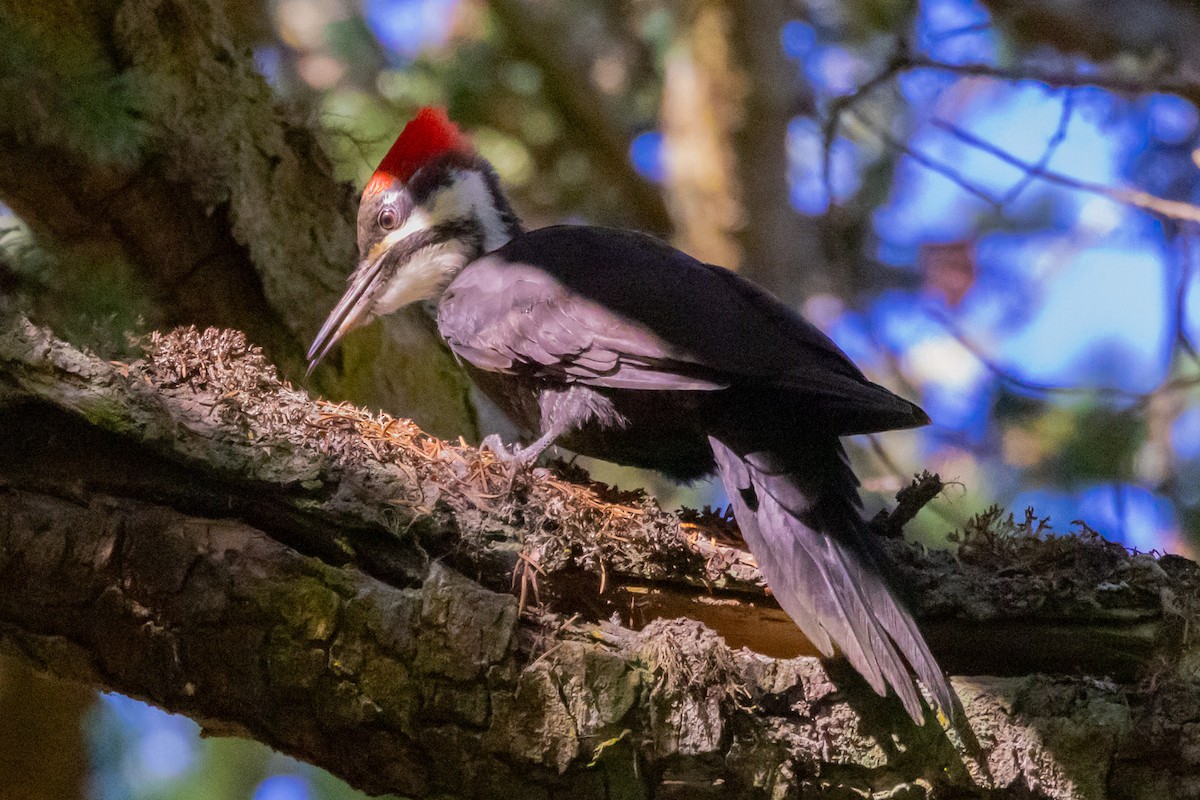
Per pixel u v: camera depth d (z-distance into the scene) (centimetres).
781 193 1379
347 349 1015
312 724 602
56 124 866
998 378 1327
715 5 1359
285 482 618
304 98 1125
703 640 612
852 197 1476
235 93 948
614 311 790
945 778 621
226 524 612
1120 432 1248
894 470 1081
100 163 882
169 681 607
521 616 620
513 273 852
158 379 639
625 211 1494
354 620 596
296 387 975
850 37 1511
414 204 1021
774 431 730
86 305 903
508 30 1418
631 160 1468
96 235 916
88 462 610
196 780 1195
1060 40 1346
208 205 915
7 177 884
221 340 661
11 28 858
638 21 1554
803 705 618
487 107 1441
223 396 639
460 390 1088
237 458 616
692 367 744
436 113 1056
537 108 1453
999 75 1096
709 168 1371
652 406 784
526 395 860
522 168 1422
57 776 1088
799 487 699
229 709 607
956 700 620
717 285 803
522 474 678
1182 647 657
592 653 601
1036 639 665
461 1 1423
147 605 597
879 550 677
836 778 619
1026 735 627
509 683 596
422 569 629
